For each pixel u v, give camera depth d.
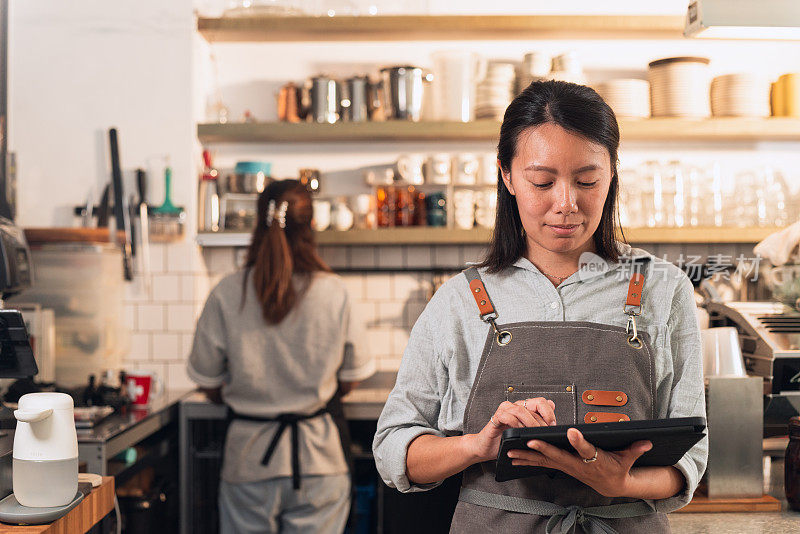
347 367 2.58
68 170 3.30
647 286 1.31
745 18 1.74
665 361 1.28
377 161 3.46
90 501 1.59
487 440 1.15
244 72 3.46
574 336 1.28
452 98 3.13
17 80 3.31
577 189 1.20
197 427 3.04
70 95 3.29
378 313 3.48
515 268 1.36
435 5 3.39
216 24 3.25
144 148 3.28
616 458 1.11
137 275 3.30
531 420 1.10
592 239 1.34
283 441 2.45
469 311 1.35
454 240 3.17
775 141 3.36
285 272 2.45
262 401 2.48
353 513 2.62
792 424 1.61
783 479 1.75
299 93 3.28
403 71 3.13
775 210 3.03
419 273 3.46
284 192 2.51
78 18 3.29
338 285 2.53
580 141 1.19
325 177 3.47
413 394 1.37
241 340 2.48
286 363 2.47
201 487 3.13
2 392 2.42
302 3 3.36
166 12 3.27
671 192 3.08
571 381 1.26
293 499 2.46
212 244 3.28
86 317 2.97
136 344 3.31
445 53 3.13
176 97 3.27
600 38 3.33
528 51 3.39
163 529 2.94
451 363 1.34
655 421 1.07
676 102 3.04
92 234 3.05
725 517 1.58
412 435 1.31
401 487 1.33
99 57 3.29
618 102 3.03
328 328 2.49
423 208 3.27
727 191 3.36
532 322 1.30
